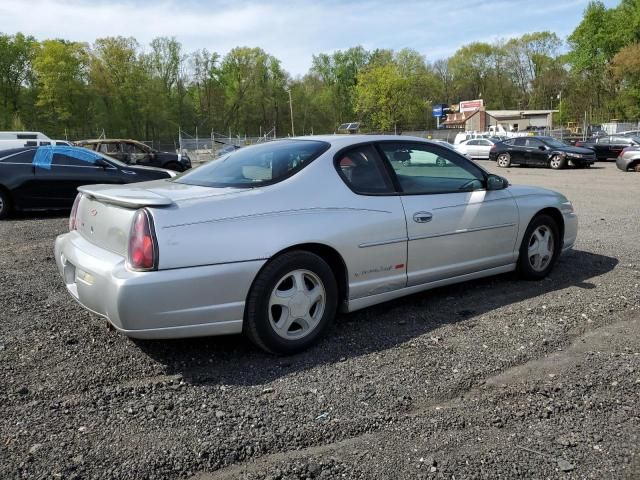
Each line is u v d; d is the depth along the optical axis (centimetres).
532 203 503
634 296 469
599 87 6594
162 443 257
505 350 360
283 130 8500
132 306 305
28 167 975
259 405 292
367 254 387
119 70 6644
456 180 459
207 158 4459
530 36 9088
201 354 358
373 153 414
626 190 1420
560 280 523
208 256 321
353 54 9350
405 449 253
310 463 243
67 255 365
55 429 268
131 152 2039
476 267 464
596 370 329
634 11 6241
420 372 330
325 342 378
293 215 355
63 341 376
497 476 233
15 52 6425
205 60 7862
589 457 245
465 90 9775
